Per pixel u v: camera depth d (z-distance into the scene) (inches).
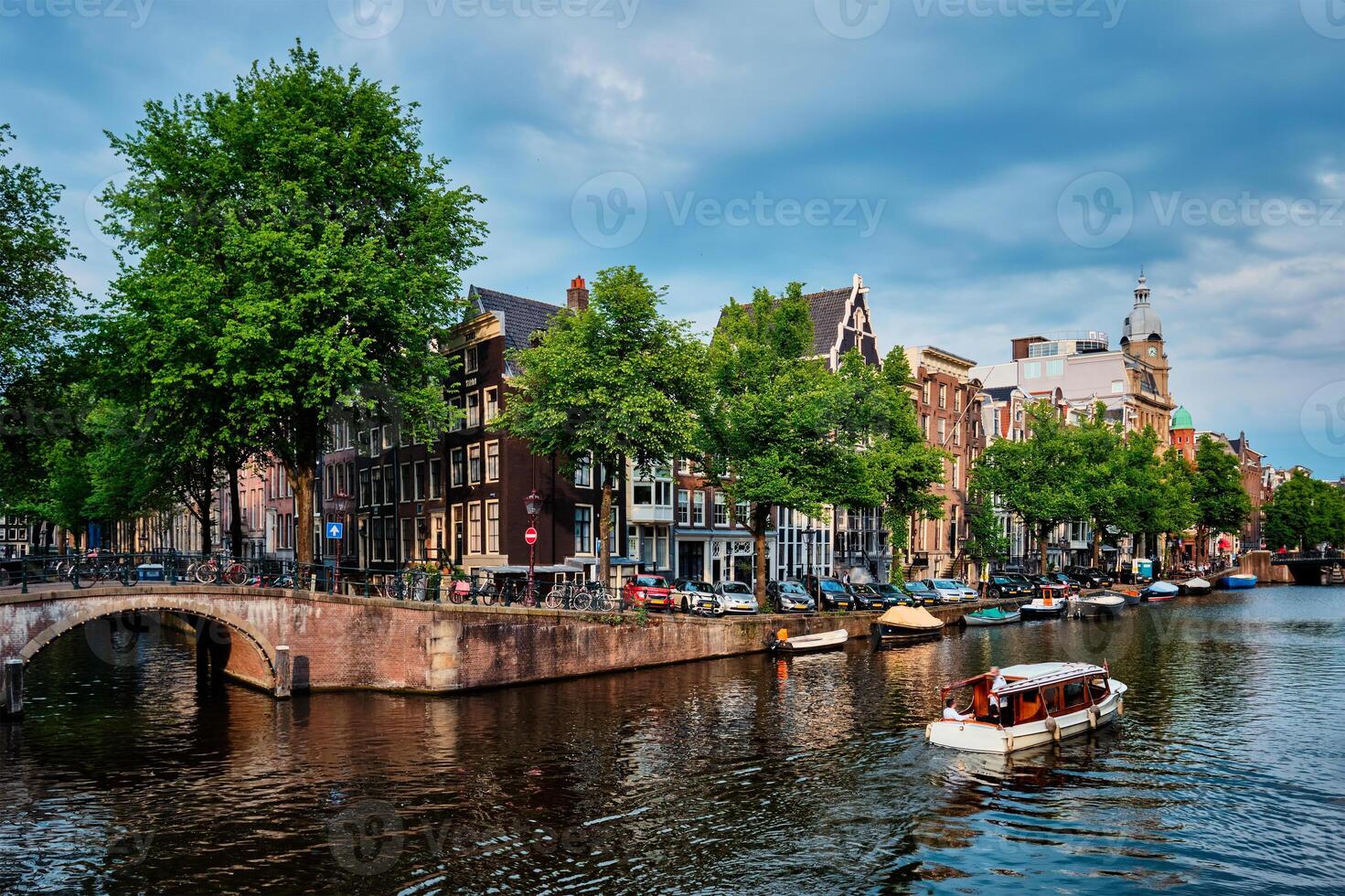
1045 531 2753.4
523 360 1534.2
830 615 1712.6
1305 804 786.2
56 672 1412.4
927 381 2669.8
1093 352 4498.0
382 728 997.8
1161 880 639.1
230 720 1034.1
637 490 1889.8
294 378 1195.3
